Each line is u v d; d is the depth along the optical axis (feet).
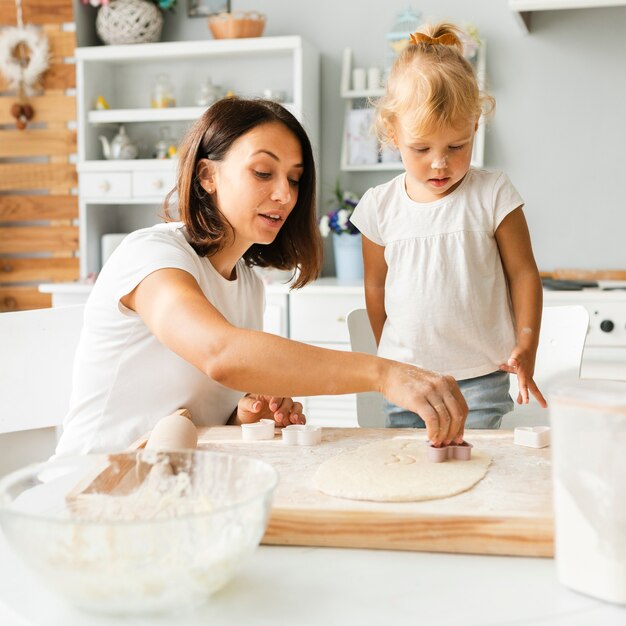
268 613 2.03
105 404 4.13
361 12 10.44
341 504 2.57
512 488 2.76
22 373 4.92
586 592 2.10
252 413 4.09
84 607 1.98
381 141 5.53
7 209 10.77
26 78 10.43
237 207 4.03
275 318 9.03
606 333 8.23
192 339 3.17
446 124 4.81
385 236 5.63
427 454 3.13
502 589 2.17
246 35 9.97
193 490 2.43
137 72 11.03
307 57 9.96
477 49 9.77
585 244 10.07
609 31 9.77
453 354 5.44
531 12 9.89
